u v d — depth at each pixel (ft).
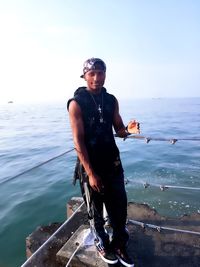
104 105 7.86
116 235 8.54
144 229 11.03
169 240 10.38
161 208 24.70
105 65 7.67
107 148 7.90
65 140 65.41
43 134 78.28
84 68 7.66
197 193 27.73
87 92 7.71
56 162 40.81
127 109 203.51
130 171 35.78
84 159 7.37
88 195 8.08
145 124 94.48
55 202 26.04
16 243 19.21
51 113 196.65
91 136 7.69
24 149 55.01
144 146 52.26
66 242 10.05
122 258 8.53
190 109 195.72
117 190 8.19
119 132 8.84
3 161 44.37
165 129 80.33
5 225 21.84
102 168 7.89
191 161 40.14
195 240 10.39
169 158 42.32
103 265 8.69
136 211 12.39
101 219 8.66
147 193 27.94
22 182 31.99
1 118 153.69
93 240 9.73
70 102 7.54
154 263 9.27
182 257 9.52
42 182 31.86
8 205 25.57
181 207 24.79
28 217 23.16
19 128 97.14
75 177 8.55
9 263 16.97
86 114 7.55
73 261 9.07
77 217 12.18
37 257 9.84
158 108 216.13
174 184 30.32
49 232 11.54
